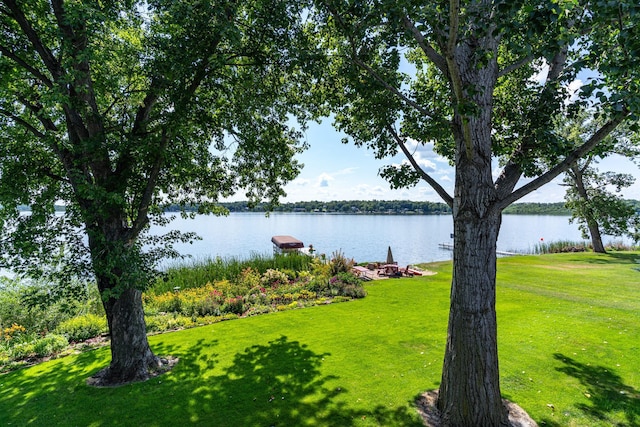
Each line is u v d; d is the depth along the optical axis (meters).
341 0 5.10
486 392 4.61
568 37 3.78
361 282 14.05
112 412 5.53
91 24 5.43
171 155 6.38
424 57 7.60
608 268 18.58
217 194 9.84
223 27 5.72
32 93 6.91
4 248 5.77
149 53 6.69
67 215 6.20
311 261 18.28
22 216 6.45
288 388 6.06
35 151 7.76
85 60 5.76
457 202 4.82
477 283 4.64
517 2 3.31
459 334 4.75
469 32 3.96
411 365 6.79
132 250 6.19
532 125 5.10
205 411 5.45
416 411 5.22
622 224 24.81
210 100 7.75
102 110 8.31
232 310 11.23
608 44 4.13
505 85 6.46
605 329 8.50
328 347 7.86
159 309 11.66
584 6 3.98
